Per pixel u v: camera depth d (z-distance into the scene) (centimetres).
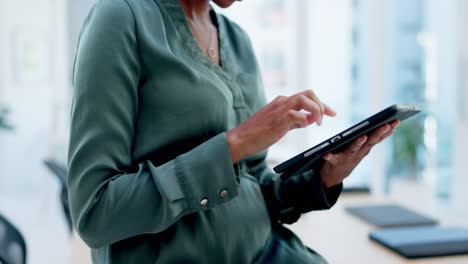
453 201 391
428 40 417
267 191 77
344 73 449
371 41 434
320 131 450
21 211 450
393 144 402
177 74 56
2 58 494
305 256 73
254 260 67
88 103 50
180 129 57
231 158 53
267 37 454
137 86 55
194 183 52
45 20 501
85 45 52
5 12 490
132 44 54
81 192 49
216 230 60
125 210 49
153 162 57
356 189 188
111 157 50
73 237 124
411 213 148
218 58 71
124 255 56
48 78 505
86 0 507
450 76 409
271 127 53
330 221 143
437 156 414
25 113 502
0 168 496
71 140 50
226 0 69
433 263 102
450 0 404
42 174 504
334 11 446
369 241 121
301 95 54
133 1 57
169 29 61
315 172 74
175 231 58
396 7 423
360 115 450
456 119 388
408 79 427
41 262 321
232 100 65
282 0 451
